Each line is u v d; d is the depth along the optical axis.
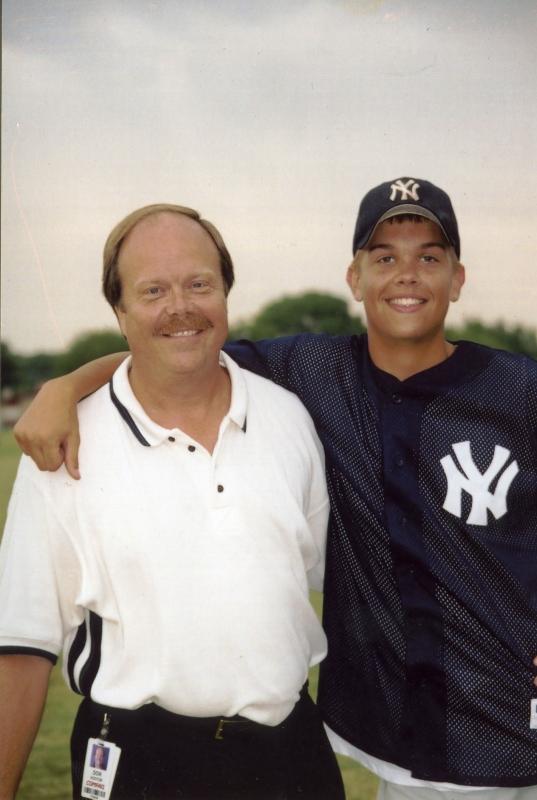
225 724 1.63
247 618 1.59
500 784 1.79
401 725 1.82
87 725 1.68
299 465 1.72
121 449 1.63
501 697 1.79
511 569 1.79
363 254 1.91
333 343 1.95
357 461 1.82
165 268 1.61
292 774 1.72
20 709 1.61
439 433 1.82
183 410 1.67
